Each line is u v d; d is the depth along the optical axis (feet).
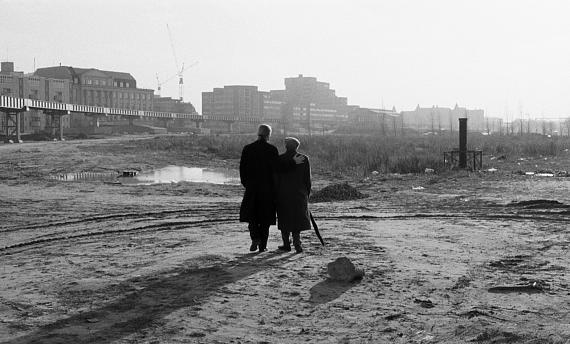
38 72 534.37
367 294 24.47
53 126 327.26
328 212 54.08
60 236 41.27
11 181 88.74
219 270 28.71
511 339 18.63
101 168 118.83
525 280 26.81
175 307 22.70
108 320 21.16
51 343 18.76
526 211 52.80
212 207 59.21
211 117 597.52
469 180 86.94
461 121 105.40
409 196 68.59
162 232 42.60
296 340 19.08
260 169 33.32
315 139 233.76
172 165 130.21
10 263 31.96
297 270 28.78
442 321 20.81
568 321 20.75
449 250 34.42
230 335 19.58
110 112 414.00
